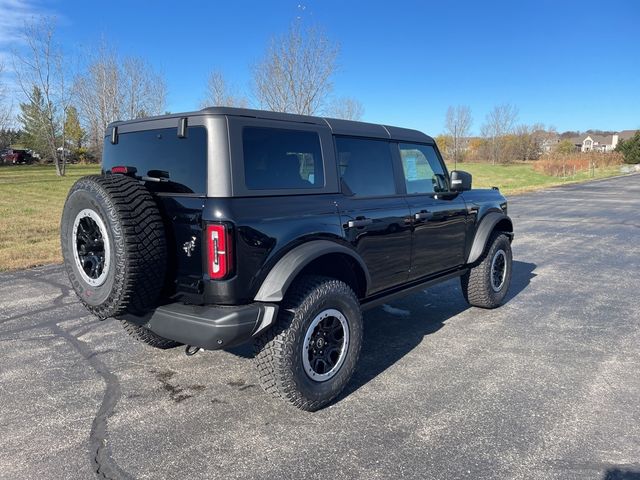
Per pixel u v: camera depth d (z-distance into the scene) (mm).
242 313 2943
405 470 2709
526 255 9047
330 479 2639
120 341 4664
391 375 3934
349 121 4004
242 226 2945
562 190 27250
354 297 3580
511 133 70750
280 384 3199
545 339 4715
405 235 4266
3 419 3254
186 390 3688
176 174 3170
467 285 5559
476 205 5297
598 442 2961
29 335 4809
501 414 3299
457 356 4309
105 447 2939
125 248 2896
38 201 18734
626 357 4266
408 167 4523
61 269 7676
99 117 30844
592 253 9242
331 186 3637
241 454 2869
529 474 2666
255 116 3195
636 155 63719
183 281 3086
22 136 57312
